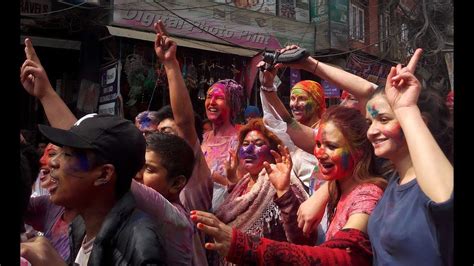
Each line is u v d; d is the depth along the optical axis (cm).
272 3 536
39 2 481
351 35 517
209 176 170
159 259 99
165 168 141
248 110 279
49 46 512
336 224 131
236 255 111
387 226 112
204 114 520
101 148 107
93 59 510
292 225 144
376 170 136
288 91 428
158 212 120
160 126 196
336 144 134
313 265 111
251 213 160
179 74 165
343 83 169
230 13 523
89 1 483
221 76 524
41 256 102
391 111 120
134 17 496
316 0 540
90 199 111
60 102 157
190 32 512
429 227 105
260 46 532
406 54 457
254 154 183
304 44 540
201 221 113
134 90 494
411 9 445
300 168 193
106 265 101
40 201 166
